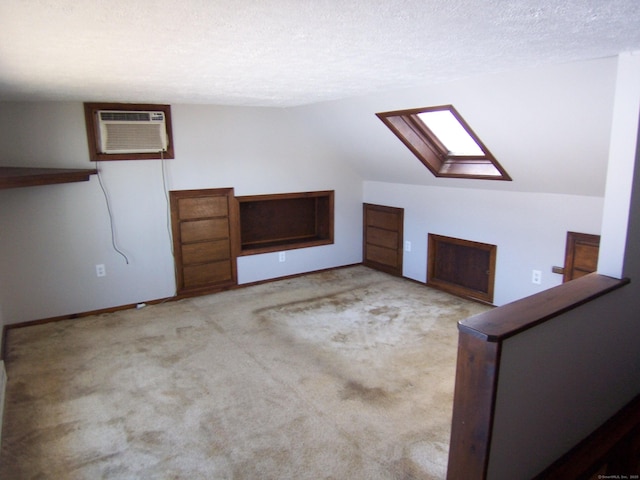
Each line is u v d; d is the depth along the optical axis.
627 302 2.16
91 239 3.94
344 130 4.37
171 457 2.18
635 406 2.42
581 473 1.93
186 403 2.65
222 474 2.07
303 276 5.20
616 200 2.05
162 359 3.20
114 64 2.01
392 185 5.06
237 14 1.24
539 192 3.65
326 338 3.53
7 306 3.68
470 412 1.62
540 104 2.59
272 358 3.20
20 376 2.96
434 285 4.74
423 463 2.13
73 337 3.56
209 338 3.54
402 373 2.98
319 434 2.35
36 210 3.68
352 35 1.51
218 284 4.66
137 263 4.19
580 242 3.46
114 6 1.15
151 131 4.03
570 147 2.84
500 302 4.12
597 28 1.45
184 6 1.16
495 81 2.56
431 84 2.82
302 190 5.03
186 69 2.17
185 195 4.31
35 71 2.16
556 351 1.79
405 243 5.02
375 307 4.20
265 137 4.64
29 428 2.41
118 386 2.84
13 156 3.54
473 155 3.86
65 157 3.73
